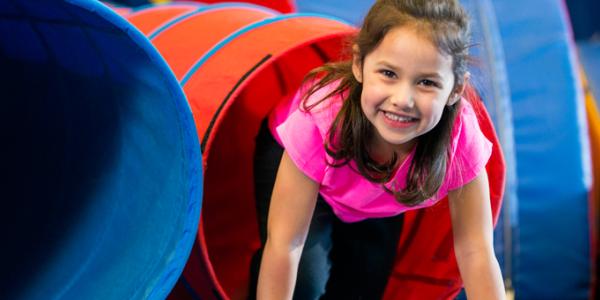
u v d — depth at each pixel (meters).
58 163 1.82
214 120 1.48
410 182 1.37
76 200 1.75
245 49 1.60
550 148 2.64
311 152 1.38
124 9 2.43
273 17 1.79
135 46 1.31
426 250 1.77
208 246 1.96
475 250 1.41
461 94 1.27
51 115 1.82
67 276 1.64
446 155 1.33
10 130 1.89
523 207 2.62
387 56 1.19
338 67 1.41
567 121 2.67
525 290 2.62
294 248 1.46
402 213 1.75
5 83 1.88
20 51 1.77
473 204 1.41
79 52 1.56
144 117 1.50
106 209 1.67
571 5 4.54
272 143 1.67
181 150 1.38
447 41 1.17
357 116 1.32
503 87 2.68
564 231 2.62
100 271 1.56
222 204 2.05
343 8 2.73
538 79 2.71
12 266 1.75
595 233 3.02
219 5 2.01
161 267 1.38
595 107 3.33
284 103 1.67
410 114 1.20
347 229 1.79
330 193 1.50
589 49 4.14
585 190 2.63
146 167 1.55
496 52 2.72
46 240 1.76
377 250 1.77
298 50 1.93
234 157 2.09
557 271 2.62
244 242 2.02
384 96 1.21
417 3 1.19
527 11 2.83
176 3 2.50
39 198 1.82
